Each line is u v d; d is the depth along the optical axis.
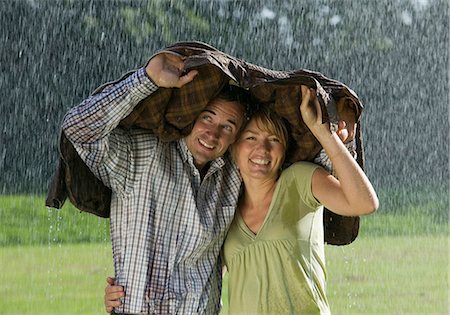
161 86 5.37
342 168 5.59
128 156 5.67
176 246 5.73
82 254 16.03
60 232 17.12
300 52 20.73
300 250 5.76
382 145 21.31
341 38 20.94
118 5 19.67
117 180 5.66
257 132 5.86
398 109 21.41
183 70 5.45
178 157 5.79
